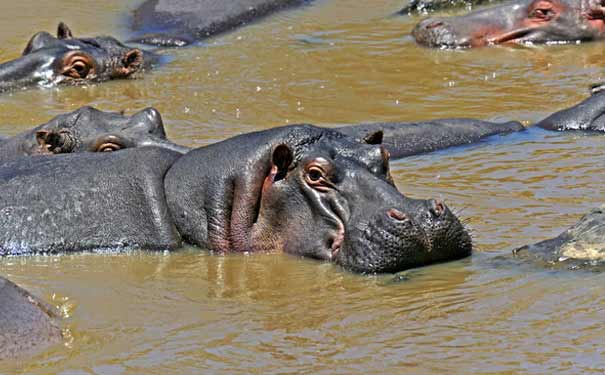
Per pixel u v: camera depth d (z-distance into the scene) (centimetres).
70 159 1981
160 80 3072
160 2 3806
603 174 2105
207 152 1897
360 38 3456
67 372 1361
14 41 3488
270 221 1806
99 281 1709
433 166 2220
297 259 1770
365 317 1504
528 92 2823
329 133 1819
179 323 1515
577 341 1384
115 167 1933
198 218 1855
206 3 3741
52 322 1480
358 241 1691
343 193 1745
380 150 1781
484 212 1912
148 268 1769
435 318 1484
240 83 2998
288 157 1783
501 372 1312
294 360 1377
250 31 3559
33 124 2708
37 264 1806
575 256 1648
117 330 1493
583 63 3112
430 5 3756
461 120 2473
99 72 3119
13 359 1395
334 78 3019
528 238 1772
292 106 2766
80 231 1873
